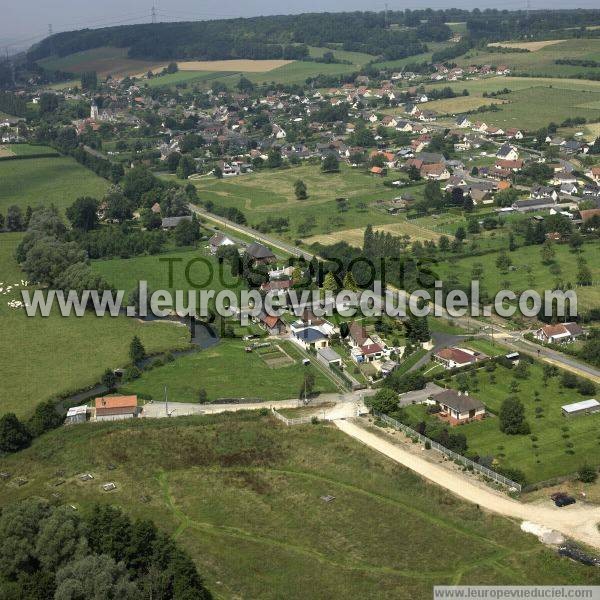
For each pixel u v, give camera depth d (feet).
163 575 445.78
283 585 460.96
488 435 617.21
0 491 565.12
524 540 488.44
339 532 505.66
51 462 599.57
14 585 456.04
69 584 434.71
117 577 446.19
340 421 644.69
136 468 585.63
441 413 654.94
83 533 474.90
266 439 616.80
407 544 491.72
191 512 531.91
